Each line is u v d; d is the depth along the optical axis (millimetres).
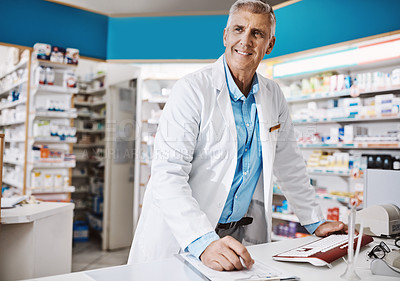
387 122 3646
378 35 3357
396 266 1000
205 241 1083
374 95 3705
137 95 4863
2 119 5254
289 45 4125
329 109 3895
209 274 955
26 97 4535
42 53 4414
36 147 4406
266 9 1309
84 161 5910
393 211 1578
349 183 3932
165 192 1211
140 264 1064
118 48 5047
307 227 1579
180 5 4977
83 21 4922
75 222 5359
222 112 1410
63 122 4789
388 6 3301
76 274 972
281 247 1323
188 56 4836
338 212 3846
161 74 5129
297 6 4039
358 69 3783
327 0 3764
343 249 1191
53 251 2619
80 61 5855
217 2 4871
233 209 1498
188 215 1152
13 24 4477
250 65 1371
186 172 1313
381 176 1765
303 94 4105
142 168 5012
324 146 3859
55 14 4738
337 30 3680
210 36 4766
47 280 922
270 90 1642
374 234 1564
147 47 4957
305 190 1626
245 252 991
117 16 5051
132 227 4969
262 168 1591
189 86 1364
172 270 1010
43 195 4652
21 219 2332
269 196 1575
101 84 5508
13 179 4938
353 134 3734
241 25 1313
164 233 1446
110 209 4770
